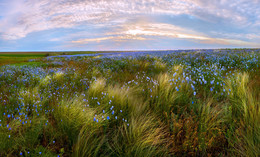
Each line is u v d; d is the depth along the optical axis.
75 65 11.58
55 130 2.21
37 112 2.73
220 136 1.86
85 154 1.75
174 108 2.78
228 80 3.44
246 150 1.62
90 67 9.32
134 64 8.84
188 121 2.13
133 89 3.75
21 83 5.44
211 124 2.07
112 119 2.42
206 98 3.04
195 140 1.83
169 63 8.30
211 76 4.15
